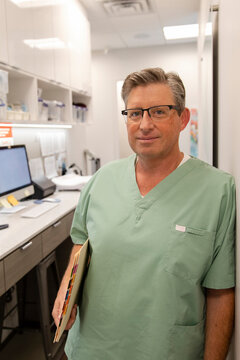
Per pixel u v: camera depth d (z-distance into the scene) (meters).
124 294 0.87
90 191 1.04
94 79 5.33
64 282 1.04
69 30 3.04
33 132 2.95
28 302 2.27
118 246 0.89
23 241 1.55
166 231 0.85
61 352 1.96
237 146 0.81
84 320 0.94
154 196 0.90
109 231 0.91
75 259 0.84
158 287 0.83
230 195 0.84
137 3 3.42
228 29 0.98
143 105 0.85
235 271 0.82
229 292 0.83
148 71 0.86
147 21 3.98
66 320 0.89
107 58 5.25
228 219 0.83
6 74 1.96
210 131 1.56
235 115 0.85
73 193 2.74
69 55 3.05
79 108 3.50
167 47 5.02
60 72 2.83
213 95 1.49
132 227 0.89
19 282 2.19
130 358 0.86
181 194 0.89
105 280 0.90
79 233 1.11
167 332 0.82
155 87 0.85
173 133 0.88
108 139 5.42
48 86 2.86
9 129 2.47
